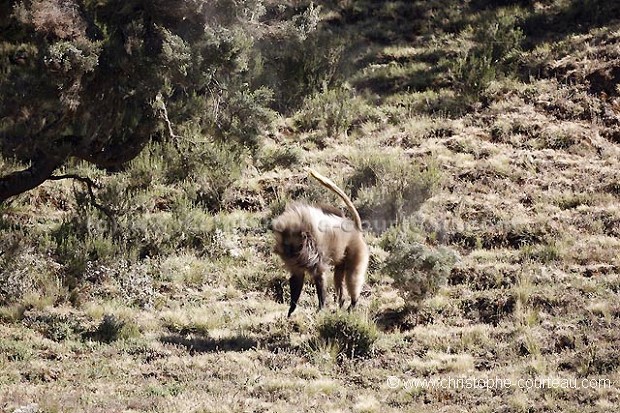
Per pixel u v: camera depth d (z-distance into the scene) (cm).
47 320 3866
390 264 4000
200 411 2967
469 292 4072
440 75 6444
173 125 4566
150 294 4178
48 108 3878
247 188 5216
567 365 3369
